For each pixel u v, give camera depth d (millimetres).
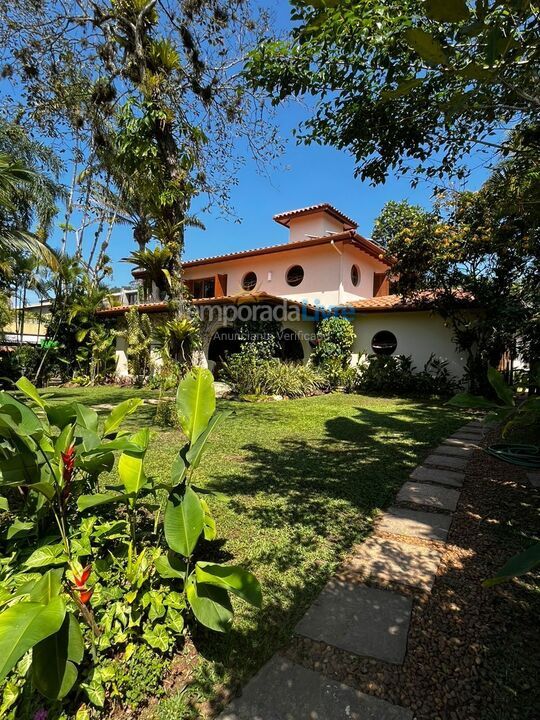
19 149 12820
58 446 2535
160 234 7309
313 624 2244
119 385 16156
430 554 2992
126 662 1859
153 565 2256
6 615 1379
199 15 7773
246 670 1934
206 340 14805
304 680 1866
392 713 1689
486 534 3289
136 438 2646
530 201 3178
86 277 17016
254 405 10570
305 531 3371
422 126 4027
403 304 13297
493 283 11039
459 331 12297
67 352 17297
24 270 15102
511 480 4578
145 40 7215
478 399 2010
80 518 2725
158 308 15109
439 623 2240
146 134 6680
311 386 13242
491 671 1905
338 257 15320
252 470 5000
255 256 16984
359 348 15070
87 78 8828
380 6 2906
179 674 1938
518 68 1968
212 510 3773
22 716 1601
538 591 2533
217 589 1955
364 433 7191
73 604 1943
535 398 1925
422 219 12180
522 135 3879
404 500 4039
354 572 2766
